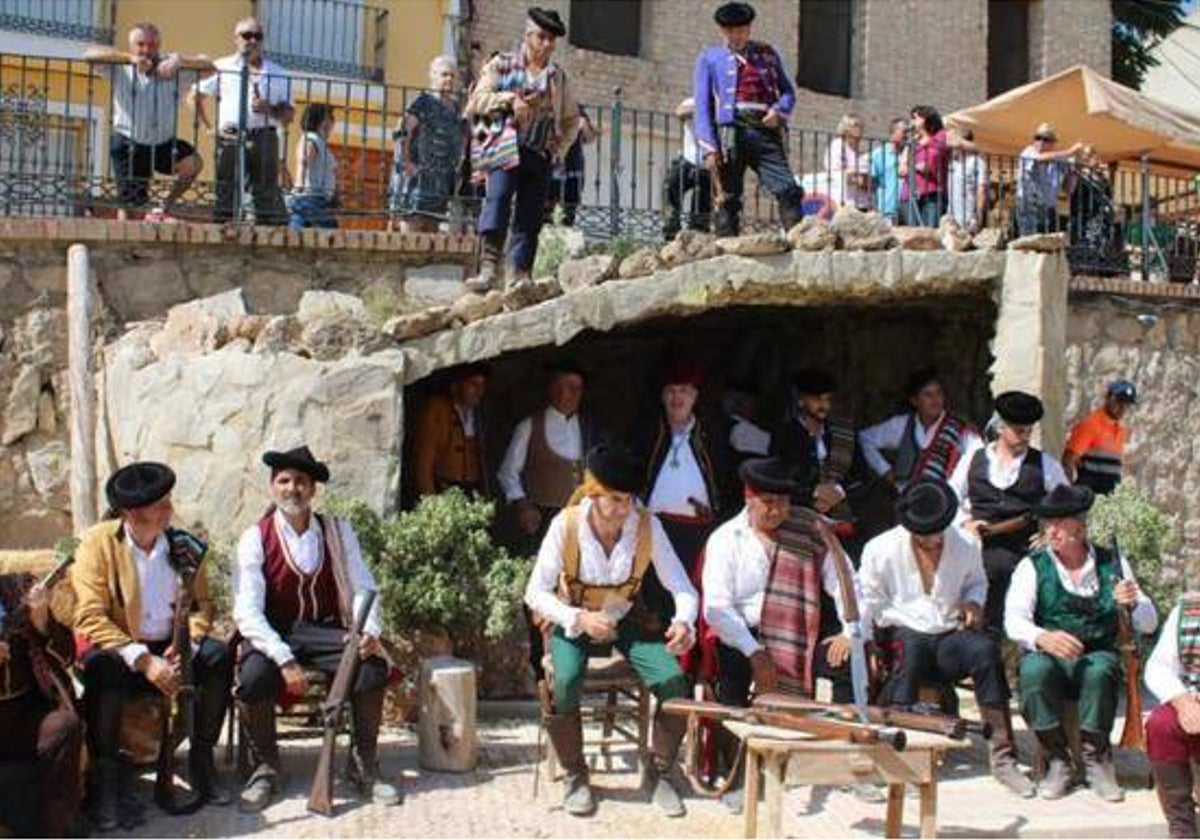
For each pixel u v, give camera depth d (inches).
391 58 565.6
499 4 583.2
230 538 283.3
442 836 220.4
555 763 252.5
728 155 344.2
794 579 244.4
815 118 644.7
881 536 264.8
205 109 415.5
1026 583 257.9
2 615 211.5
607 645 251.3
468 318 302.5
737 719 214.1
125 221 316.8
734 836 225.6
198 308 308.2
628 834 225.1
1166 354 415.8
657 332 417.7
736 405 366.9
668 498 314.7
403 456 334.0
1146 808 246.7
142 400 290.5
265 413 286.0
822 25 666.8
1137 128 519.2
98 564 227.1
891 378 402.3
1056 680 252.1
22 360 320.2
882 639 263.4
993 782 262.8
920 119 405.4
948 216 352.8
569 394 332.5
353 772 239.6
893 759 205.3
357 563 247.3
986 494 296.0
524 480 333.7
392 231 344.2
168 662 224.2
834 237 328.5
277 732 262.8
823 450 345.4
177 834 218.5
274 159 345.7
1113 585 255.1
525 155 312.3
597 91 593.0
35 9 503.8
